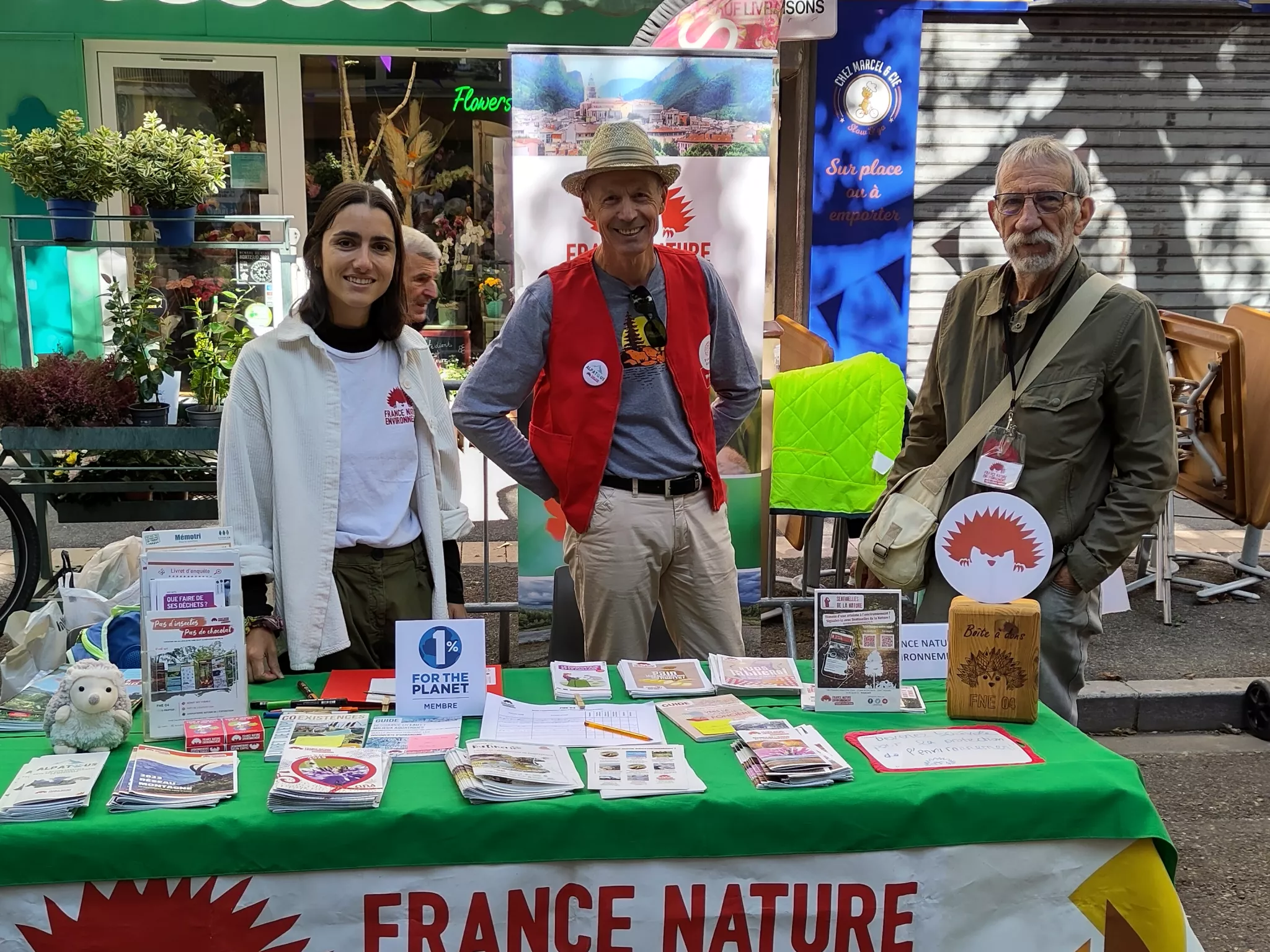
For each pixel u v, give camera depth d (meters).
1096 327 2.47
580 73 3.53
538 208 3.59
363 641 2.45
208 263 4.62
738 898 1.78
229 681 2.01
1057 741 2.03
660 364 2.71
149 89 6.74
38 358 4.38
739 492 3.76
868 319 6.93
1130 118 6.86
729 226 3.68
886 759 1.91
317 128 6.92
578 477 2.71
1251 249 7.14
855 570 3.63
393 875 1.70
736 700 2.21
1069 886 1.83
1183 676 4.32
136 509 4.40
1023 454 2.53
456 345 7.14
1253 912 2.90
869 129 6.68
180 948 1.68
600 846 1.73
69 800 1.67
